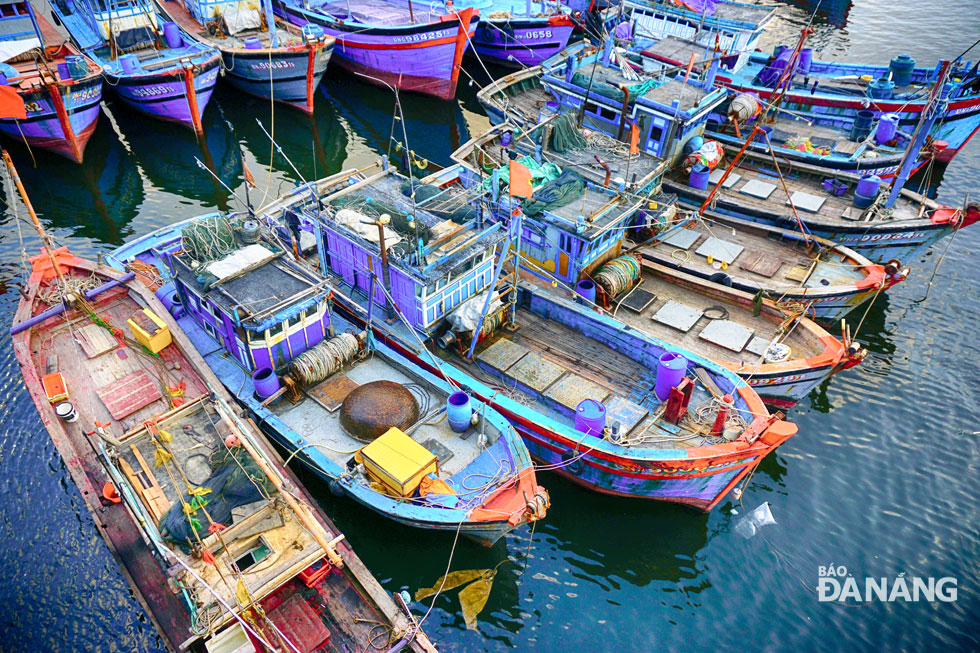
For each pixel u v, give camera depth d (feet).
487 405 55.11
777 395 61.67
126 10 109.91
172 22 115.24
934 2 166.81
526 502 46.39
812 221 74.28
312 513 46.34
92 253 83.92
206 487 44.11
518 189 54.70
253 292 55.42
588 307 64.75
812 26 153.99
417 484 47.93
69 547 52.75
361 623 41.14
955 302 80.07
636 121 79.87
